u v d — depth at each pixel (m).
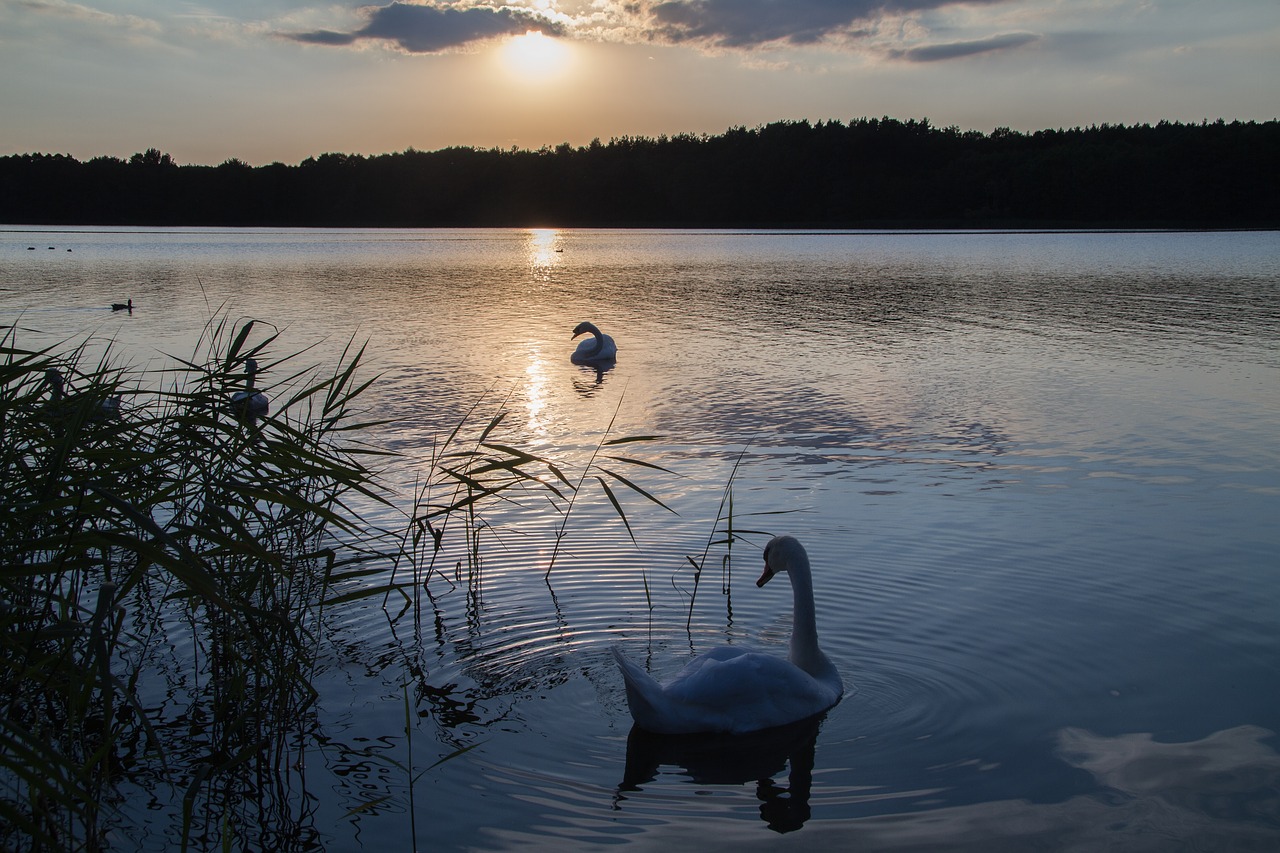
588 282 40.56
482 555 8.88
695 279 41.62
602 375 18.00
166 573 8.01
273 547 7.04
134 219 128.25
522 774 5.46
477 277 43.28
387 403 15.21
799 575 6.62
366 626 7.41
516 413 14.61
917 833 4.89
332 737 5.88
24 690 5.82
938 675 6.57
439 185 142.25
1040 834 4.87
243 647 6.38
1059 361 18.89
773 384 16.86
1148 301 30.06
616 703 6.29
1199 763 5.48
